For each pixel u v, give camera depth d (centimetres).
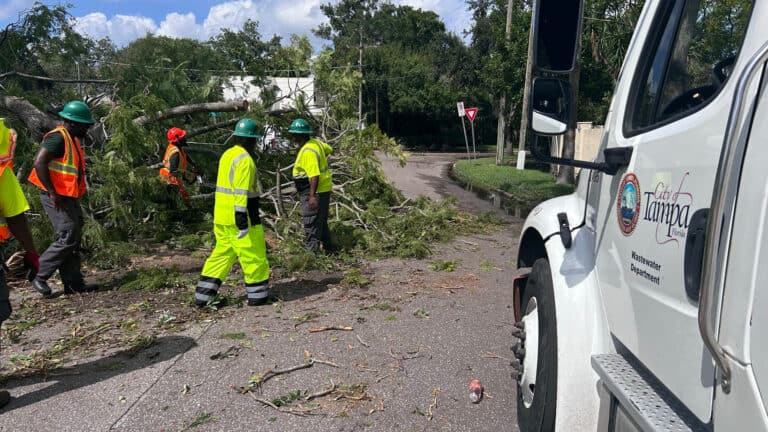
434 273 702
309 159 709
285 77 1072
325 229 768
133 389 385
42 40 937
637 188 218
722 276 149
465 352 452
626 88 257
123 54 1084
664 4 242
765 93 141
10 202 378
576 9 246
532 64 245
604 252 248
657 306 193
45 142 545
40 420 346
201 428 339
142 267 705
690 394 171
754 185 140
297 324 511
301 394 380
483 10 3788
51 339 473
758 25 165
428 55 4303
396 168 2542
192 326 504
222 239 540
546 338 280
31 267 406
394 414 356
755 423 136
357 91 1045
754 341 137
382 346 462
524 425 309
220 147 1002
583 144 1753
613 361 228
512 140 3522
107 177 738
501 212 1267
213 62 1168
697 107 189
